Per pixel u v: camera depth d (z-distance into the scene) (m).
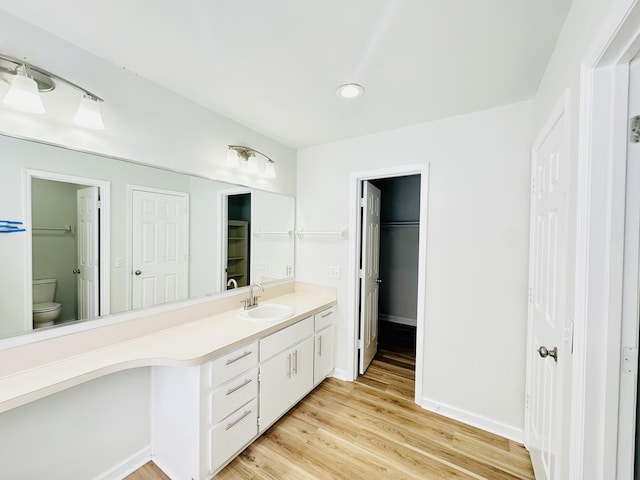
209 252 2.08
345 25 1.21
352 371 2.62
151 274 1.73
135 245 1.65
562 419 1.08
